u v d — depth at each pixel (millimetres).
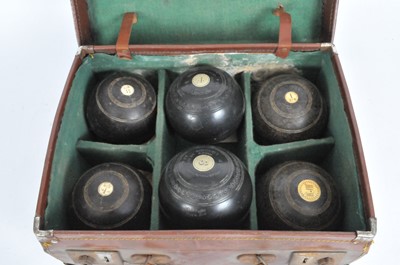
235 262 653
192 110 684
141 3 750
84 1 738
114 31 787
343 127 683
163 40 802
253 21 773
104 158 750
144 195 660
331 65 744
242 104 723
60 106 683
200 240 565
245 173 633
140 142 777
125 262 660
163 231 556
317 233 550
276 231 553
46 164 629
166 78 793
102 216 627
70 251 614
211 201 590
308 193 632
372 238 554
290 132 713
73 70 727
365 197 589
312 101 724
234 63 784
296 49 750
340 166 684
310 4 744
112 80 743
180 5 751
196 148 642
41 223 584
